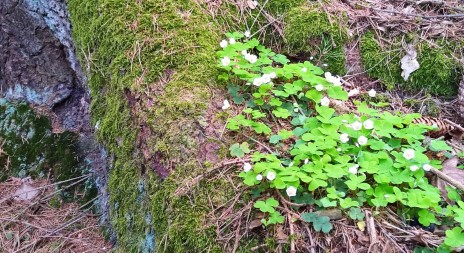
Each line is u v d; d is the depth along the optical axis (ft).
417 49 2.52
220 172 1.93
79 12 2.72
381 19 2.66
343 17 2.63
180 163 2.01
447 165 1.99
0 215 3.25
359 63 2.59
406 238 1.70
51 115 3.72
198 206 1.88
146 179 2.20
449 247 1.62
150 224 2.20
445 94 2.49
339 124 2.02
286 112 2.14
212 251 1.79
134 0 2.46
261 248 1.73
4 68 3.75
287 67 2.33
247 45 2.38
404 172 1.85
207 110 2.13
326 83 2.27
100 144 2.83
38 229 3.16
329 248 1.68
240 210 1.83
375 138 2.04
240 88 2.27
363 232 1.71
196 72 2.24
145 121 2.18
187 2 2.52
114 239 2.93
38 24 3.39
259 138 2.06
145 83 2.24
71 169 3.51
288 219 1.75
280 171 1.84
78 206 3.34
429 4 2.76
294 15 2.64
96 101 2.66
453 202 1.83
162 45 2.31
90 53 2.63
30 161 3.58
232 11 2.64
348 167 1.85
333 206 1.77
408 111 2.45
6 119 3.72
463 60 2.47
